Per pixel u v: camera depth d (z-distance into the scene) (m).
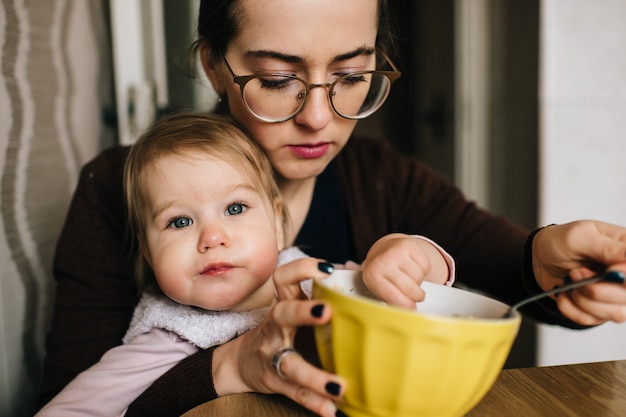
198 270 0.77
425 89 2.45
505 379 0.63
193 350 0.81
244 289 0.79
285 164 0.87
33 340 1.16
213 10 0.83
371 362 0.47
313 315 0.50
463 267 1.11
